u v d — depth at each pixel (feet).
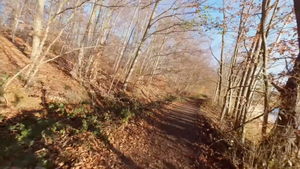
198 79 104.47
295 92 17.99
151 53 69.82
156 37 63.72
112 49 53.11
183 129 36.63
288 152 17.98
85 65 48.24
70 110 30.07
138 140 26.27
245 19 38.14
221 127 39.52
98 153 19.22
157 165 20.95
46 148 17.46
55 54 50.29
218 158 25.04
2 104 23.62
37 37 31.63
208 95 157.17
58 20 32.37
